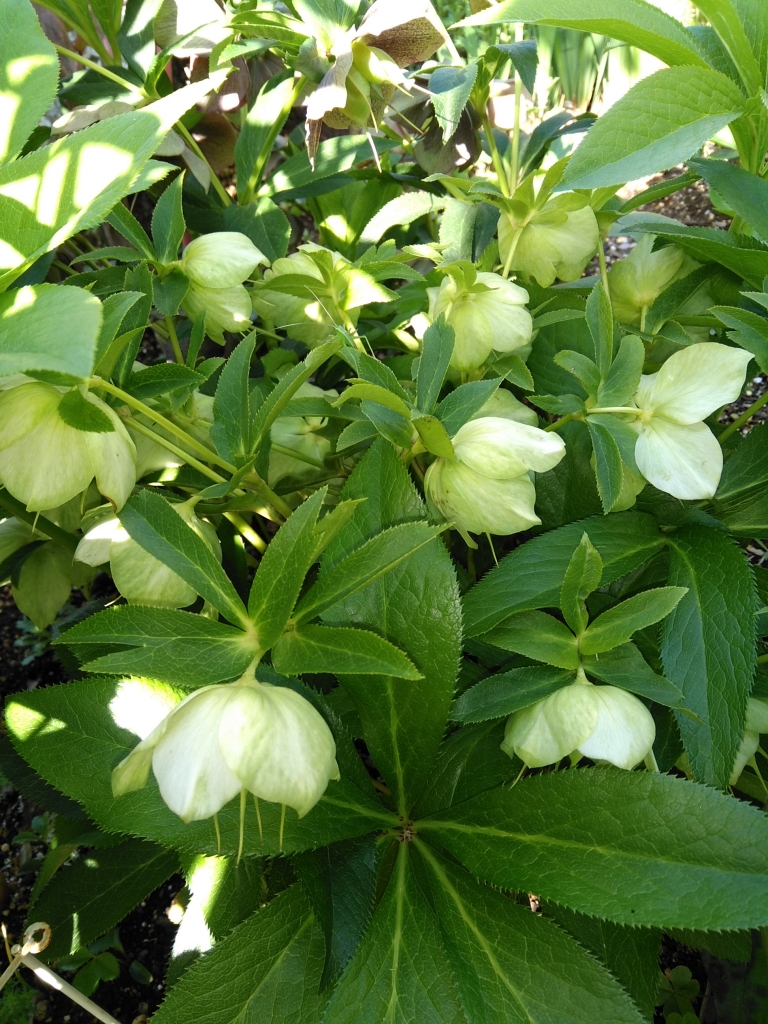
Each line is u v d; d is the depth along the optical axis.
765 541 0.54
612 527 0.31
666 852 0.25
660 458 0.29
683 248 0.36
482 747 0.32
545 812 0.27
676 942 0.42
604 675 0.27
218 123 0.50
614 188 0.37
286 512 0.34
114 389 0.26
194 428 0.35
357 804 0.30
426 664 0.28
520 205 0.35
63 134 0.41
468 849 0.28
